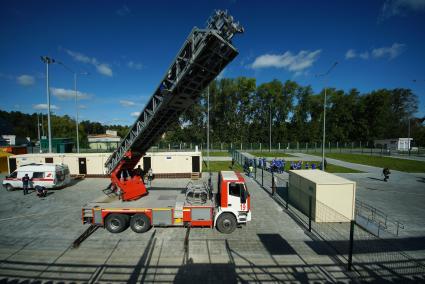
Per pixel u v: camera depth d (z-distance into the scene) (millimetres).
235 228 10477
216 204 11312
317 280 6973
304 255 8414
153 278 7035
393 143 63875
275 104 71250
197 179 22562
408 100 83375
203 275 7191
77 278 7031
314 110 75812
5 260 8055
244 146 66125
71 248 8914
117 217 10195
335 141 73625
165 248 8898
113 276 7129
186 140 71062
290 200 15328
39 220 12062
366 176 24688
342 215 11062
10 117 113562
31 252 8617
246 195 10305
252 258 8203
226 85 69875
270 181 21891
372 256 8359
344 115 73562
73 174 23266
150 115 10445
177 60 8922
